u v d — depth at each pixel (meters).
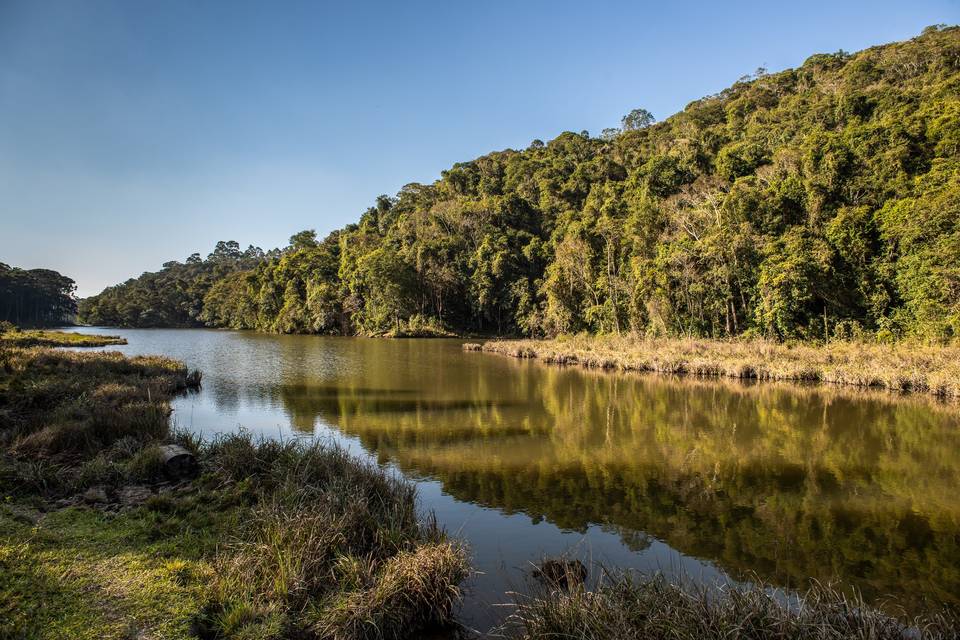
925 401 18.67
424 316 67.69
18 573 4.81
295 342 53.84
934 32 62.56
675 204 43.56
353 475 7.81
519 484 9.84
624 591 5.05
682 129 75.12
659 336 38.31
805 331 32.91
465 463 11.14
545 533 7.63
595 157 84.44
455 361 33.84
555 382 23.89
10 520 5.96
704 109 79.94
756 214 36.62
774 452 12.18
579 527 7.88
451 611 5.30
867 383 21.86
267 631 4.44
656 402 18.75
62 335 52.19
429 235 75.44
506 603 5.29
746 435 13.80
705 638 4.29
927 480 10.24
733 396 20.00
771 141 49.66
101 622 4.27
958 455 11.98
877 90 49.19
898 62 55.47
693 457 11.74
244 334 72.31
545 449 12.32
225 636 4.37
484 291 63.06
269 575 5.16
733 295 36.16
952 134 32.97
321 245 97.44
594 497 9.19
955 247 26.22
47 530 5.80
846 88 53.16
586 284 48.62
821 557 7.03
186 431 10.13
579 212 65.50
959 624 5.36
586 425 14.92
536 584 5.98
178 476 7.96
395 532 6.07
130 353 38.28
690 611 4.56
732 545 7.36
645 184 51.47
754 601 4.72
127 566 5.19
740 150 49.00
